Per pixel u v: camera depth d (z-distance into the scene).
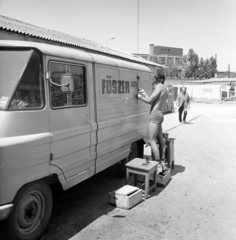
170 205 4.57
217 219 4.11
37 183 3.33
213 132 11.90
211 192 5.16
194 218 4.12
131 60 16.12
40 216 3.44
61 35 12.99
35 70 3.25
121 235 3.62
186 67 60.44
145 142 6.58
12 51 3.21
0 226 3.00
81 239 3.51
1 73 3.13
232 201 4.76
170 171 6.14
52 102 3.49
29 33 9.02
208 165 6.93
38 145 3.21
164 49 85.69
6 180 2.85
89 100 4.23
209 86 36.25
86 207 4.45
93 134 4.33
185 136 10.90
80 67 4.05
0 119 2.91
